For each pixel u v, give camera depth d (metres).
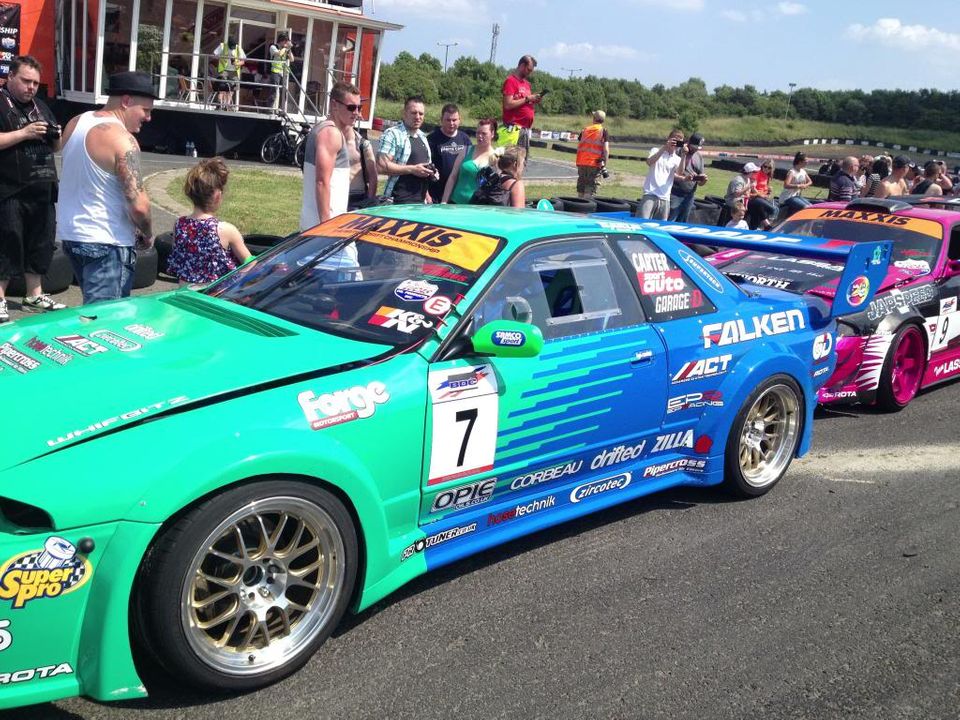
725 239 5.59
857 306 5.39
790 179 15.16
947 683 3.29
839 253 5.18
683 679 3.19
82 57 19.91
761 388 4.70
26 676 2.49
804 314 5.06
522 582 3.80
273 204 13.57
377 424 3.12
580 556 4.09
